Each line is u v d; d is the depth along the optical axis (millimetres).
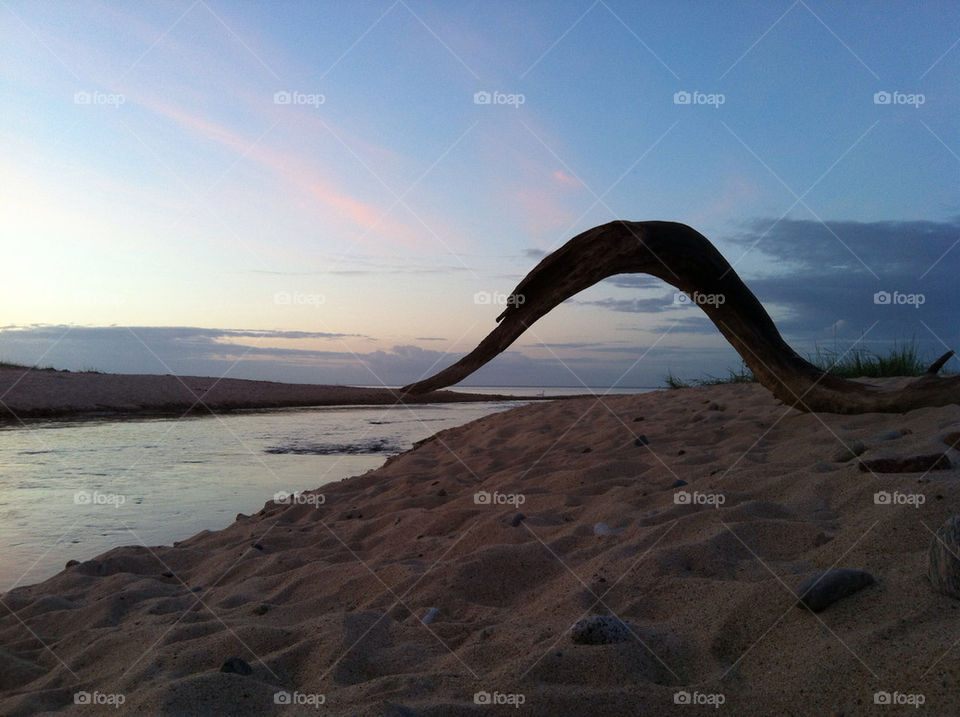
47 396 16031
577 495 4305
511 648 2219
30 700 2221
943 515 2650
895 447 3980
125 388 18188
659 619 2371
